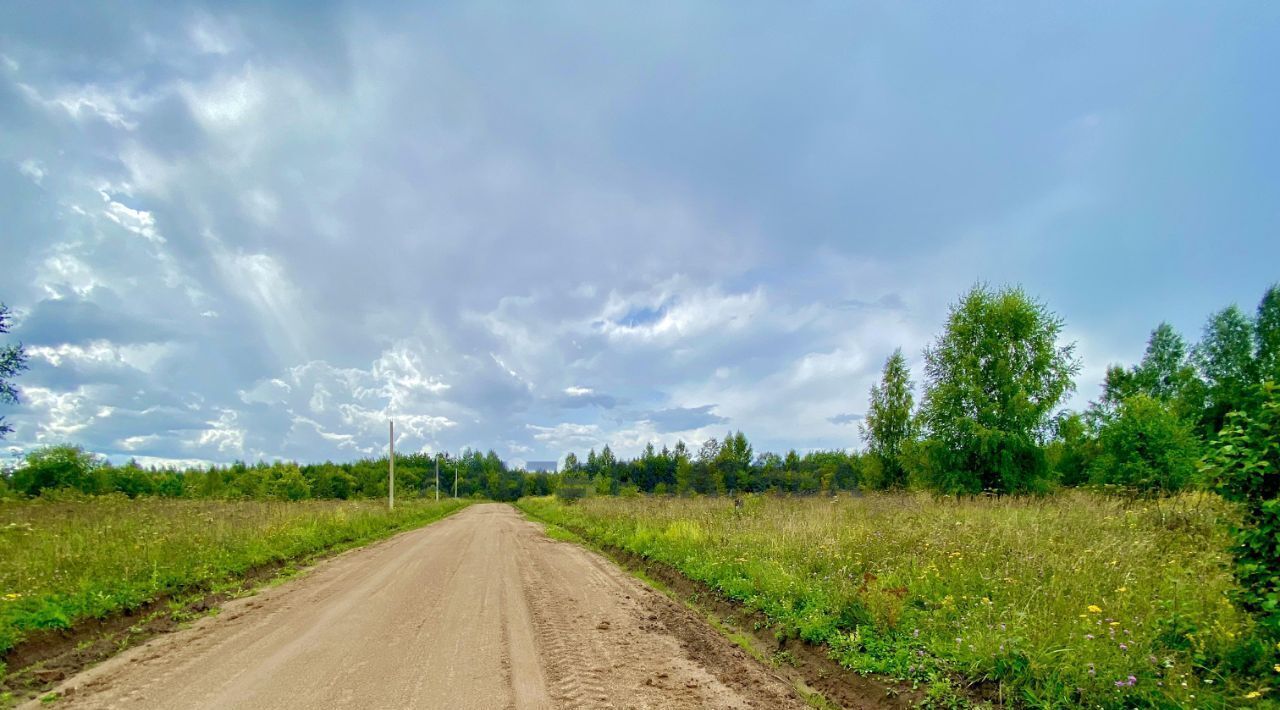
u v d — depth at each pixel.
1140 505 12.36
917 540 10.15
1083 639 5.17
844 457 55.03
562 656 6.87
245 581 12.09
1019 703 4.97
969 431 26.64
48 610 7.68
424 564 14.91
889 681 5.89
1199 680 4.68
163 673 6.20
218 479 44.84
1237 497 5.00
